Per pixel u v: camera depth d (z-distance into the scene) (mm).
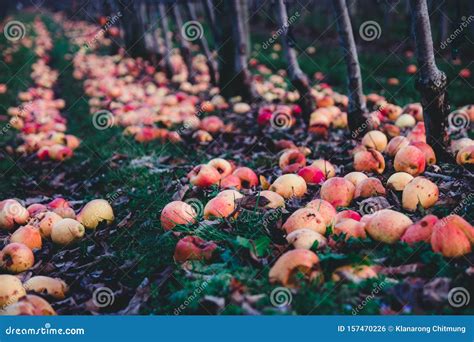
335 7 2076
